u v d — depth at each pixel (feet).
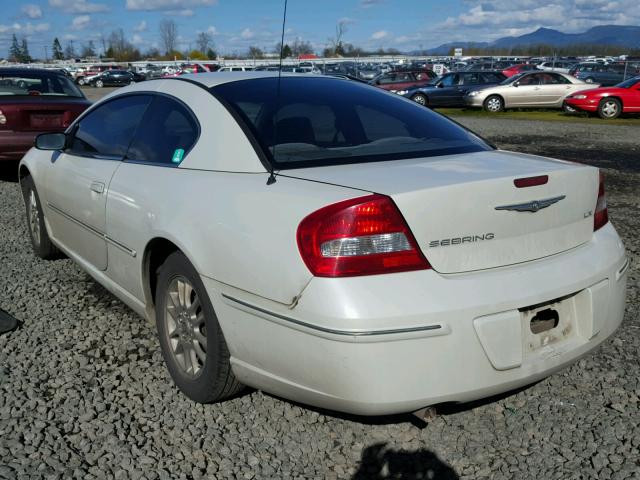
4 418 9.02
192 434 8.70
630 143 40.57
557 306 7.98
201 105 9.99
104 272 12.00
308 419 9.05
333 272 7.00
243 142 9.02
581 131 48.65
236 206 8.19
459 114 68.80
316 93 10.51
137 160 10.84
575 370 10.34
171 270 9.36
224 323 8.22
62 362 10.80
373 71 137.49
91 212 11.76
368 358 6.87
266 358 7.75
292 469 8.00
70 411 9.24
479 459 8.18
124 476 7.80
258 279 7.61
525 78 70.03
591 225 8.77
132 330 12.10
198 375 9.18
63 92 27.91
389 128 10.05
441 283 7.18
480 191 7.45
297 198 7.61
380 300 6.90
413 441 8.56
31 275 15.28
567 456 8.17
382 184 7.48
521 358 7.53
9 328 12.05
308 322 7.11
